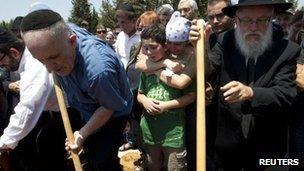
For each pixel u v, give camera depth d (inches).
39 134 135.0
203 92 94.9
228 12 102.9
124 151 221.8
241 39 98.7
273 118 99.6
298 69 109.6
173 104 130.9
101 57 99.6
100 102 104.2
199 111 92.5
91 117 107.4
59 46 89.4
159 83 133.8
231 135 103.0
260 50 98.2
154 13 201.8
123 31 237.6
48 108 132.3
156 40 129.7
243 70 100.3
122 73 109.0
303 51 120.0
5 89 150.2
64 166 143.3
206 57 102.8
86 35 104.3
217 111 106.7
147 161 143.2
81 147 108.4
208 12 153.9
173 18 130.6
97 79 98.6
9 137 122.5
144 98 136.6
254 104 93.0
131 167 194.9
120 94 109.8
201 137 89.7
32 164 142.1
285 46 98.9
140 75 142.6
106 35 398.9
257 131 100.9
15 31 172.2
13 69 145.1
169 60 130.9
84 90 105.3
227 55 103.7
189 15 175.8
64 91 118.7
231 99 91.4
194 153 135.6
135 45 163.0
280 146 101.6
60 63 94.0
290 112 108.0
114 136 118.9
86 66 98.6
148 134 138.8
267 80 97.5
